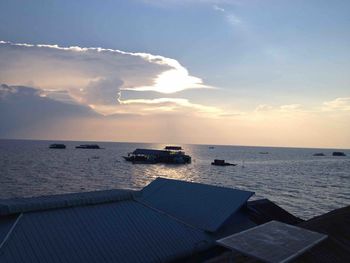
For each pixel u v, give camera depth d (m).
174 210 28.30
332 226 26.91
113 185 86.88
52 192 72.56
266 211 32.88
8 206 20.55
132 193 26.56
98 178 100.25
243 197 29.45
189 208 28.31
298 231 15.72
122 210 24.28
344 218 28.61
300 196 79.75
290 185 99.50
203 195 30.34
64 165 139.00
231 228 26.95
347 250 22.89
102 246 20.02
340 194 83.88
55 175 102.75
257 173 135.75
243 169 153.25
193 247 22.72
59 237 19.59
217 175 123.94
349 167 180.00
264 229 15.81
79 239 19.97
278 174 133.62
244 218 29.64
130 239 21.50
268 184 100.75
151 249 21.25
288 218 32.84
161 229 23.42
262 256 12.81
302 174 135.50
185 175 119.81
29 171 110.44
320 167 178.12
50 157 187.38
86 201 23.69
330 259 20.94
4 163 136.25
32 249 18.09
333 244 23.28
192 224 25.97
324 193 85.06
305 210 63.59
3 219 20.27
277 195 80.56
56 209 22.16
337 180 115.00
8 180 87.25
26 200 22.75
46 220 20.73
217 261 20.69
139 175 112.12
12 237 18.45
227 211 27.38
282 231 15.61
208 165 169.38
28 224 19.86
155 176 111.44
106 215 23.08
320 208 65.75
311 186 98.19
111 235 21.20
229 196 29.75
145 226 23.22
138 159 164.88
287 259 12.68
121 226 22.42
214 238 24.67
